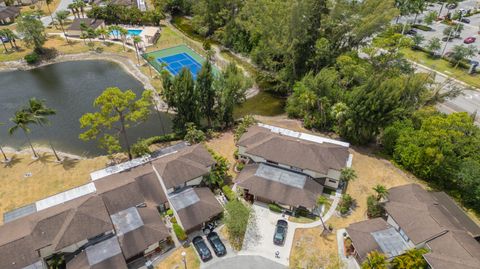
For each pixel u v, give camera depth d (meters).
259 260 46.19
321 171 55.16
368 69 76.56
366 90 64.06
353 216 52.84
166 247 47.66
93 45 112.50
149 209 50.03
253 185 54.53
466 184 55.03
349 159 62.50
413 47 110.31
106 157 65.25
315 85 71.25
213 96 71.50
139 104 61.81
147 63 103.69
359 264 45.09
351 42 85.12
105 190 50.41
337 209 54.06
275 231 49.78
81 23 113.81
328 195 56.84
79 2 129.25
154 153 62.19
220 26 122.31
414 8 122.06
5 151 66.88
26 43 106.25
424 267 41.28
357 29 79.81
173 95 68.06
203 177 55.38
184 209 49.66
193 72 99.00
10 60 102.50
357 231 47.00
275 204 53.94
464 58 99.62
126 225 46.53
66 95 88.44
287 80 89.31
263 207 54.22
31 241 42.66
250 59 108.25
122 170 56.81
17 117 58.56
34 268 41.03
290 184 54.09
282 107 85.88
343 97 70.81
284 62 88.56
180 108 68.38
